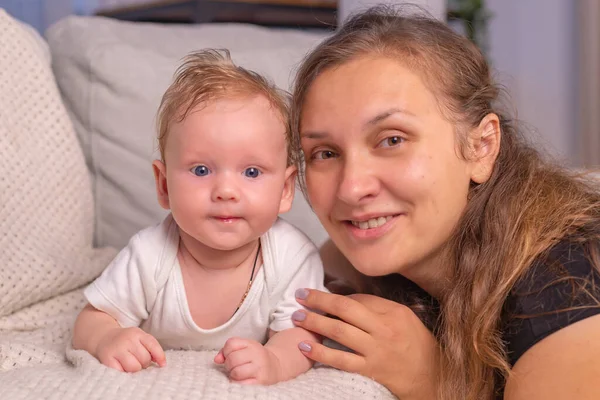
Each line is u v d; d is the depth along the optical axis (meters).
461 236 1.07
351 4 1.90
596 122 4.14
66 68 1.67
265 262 1.04
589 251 0.95
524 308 0.93
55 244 1.35
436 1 1.87
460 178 1.04
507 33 4.61
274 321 1.04
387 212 1.00
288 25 3.19
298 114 1.05
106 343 0.93
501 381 1.04
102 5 3.95
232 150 0.94
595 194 1.10
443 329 1.07
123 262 1.04
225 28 1.83
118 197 1.64
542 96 4.45
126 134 1.63
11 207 1.31
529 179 1.08
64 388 0.82
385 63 1.01
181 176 0.96
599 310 0.88
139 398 0.79
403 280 1.23
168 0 3.09
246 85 0.98
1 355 1.04
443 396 1.02
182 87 0.98
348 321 0.99
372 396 0.95
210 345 1.08
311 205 1.08
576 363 0.86
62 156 1.45
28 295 1.21
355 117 0.98
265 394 0.83
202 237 0.96
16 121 1.40
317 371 0.98
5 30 1.46
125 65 1.63
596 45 4.12
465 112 1.04
